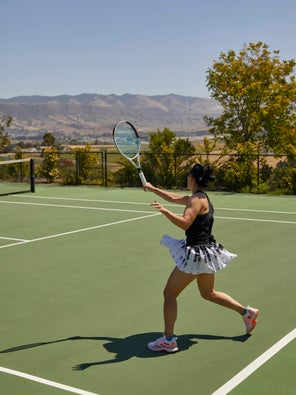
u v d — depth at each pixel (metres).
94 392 4.65
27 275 8.71
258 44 23.70
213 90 24.47
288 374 4.92
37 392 4.66
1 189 22.72
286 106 23.17
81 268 9.08
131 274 8.64
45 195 19.98
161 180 22.94
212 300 5.72
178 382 4.81
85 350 5.60
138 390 4.67
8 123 29.33
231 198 18.55
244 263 9.21
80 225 13.26
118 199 18.48
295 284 7.96
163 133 24.16
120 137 5.79
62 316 6.70
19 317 6.71
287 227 12.61
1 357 5.46
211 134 25.06
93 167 24.84
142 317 6.60
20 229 12.91
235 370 5.03
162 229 12.52
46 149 26.47
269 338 5.82
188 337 5.89
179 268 5.23
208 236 5.28
